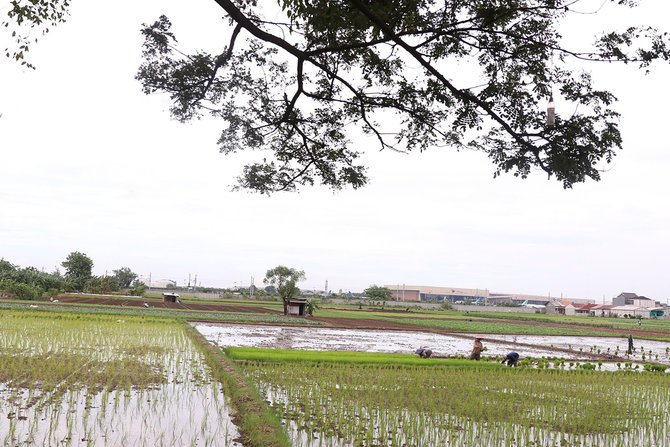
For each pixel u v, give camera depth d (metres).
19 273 64.75
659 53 5.31
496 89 6.07
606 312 141.00
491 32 5.77
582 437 9.71
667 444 9.59
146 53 7.74
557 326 65.88
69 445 7.32
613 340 44.47
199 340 21.39
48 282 64.94
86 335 21.38
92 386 11.27
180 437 8.01
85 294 79.44
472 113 6.46
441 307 113.81
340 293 183.25
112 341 19.86
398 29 6.09
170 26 7.47
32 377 11.87
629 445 9.34
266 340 27.34
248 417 8.92
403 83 7.30
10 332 21.00
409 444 8.50
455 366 19.22
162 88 8.09
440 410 11.25
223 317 42.38
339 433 8.85
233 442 7.92
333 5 5.59
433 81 6.85
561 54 5.71
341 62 7.73
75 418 8.70
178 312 44.81
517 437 9.27
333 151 9.48
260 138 9.25
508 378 16.92
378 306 110.25
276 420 8.94
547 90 5.90
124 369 13.60
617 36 5.42
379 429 9.34
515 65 6.02
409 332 42.38
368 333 38.47
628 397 14.57
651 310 133.62
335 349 25.19
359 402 11.58
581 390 15.14
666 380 18.75
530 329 52.94
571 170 5.75
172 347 18.92
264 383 13.20
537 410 11.92
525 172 6.35
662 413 12.15
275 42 6.51
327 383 13.77
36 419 8.47
